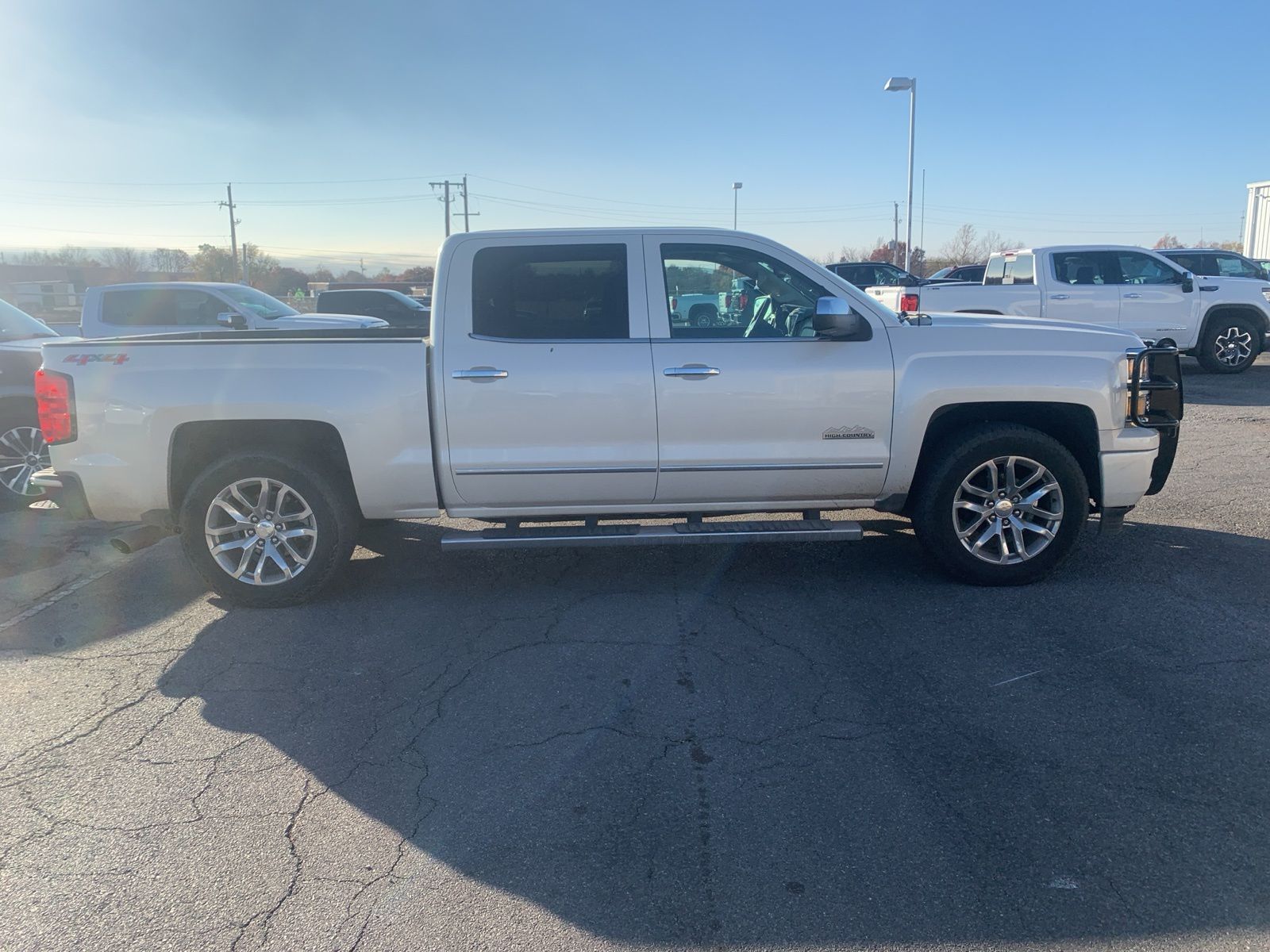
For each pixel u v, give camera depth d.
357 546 6.43
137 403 4.99
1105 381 5.11
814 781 3.39
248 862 3.00
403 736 3.80
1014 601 5.08
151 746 3.77
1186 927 2.61
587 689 4.18
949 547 5.21
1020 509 5.21
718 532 5.10
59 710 4.09
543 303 5.08
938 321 5.39
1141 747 3.56
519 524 5.35
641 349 5.02
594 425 5.02
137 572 6.06
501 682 4.26
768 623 4.88
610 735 3.77
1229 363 14.41
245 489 5.19
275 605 5.24
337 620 5.07
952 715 3.85
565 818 3.21
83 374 5.03
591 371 4.98
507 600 5.33
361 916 2.74
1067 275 13.99
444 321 5.04
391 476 5.05
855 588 5.37
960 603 5.08
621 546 5.54
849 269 23.28
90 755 3.70
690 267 5.15
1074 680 4.12
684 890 2.82
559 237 5.09
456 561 6.08
